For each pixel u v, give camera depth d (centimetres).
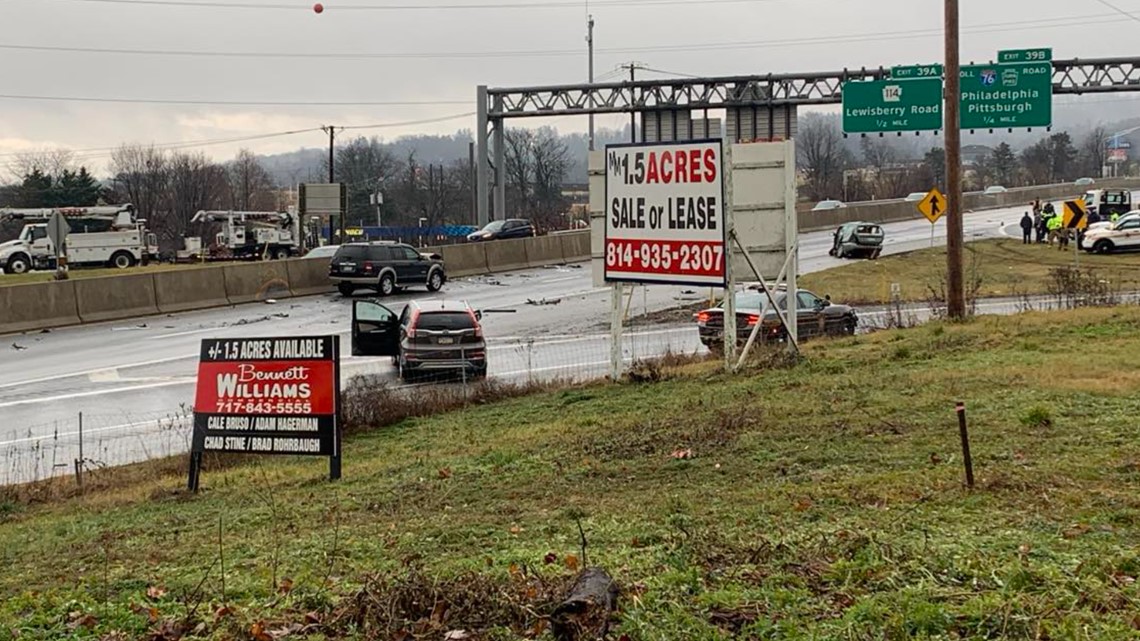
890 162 16788
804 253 5622
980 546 678
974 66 4800
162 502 1257
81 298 3325
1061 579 586
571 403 1727
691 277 1825
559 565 722
